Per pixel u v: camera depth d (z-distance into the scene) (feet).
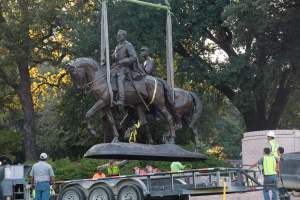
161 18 150.92
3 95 178.60
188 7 154.20
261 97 158.20
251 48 147.33
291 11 143.54
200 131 176.35
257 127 164.76
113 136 83.51
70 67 81.61
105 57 83.76
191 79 160.66
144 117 85.46
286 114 203.31
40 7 157.17
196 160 87.30
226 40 165.37
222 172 80.53
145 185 78.33
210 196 94.02
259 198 89.51
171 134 87.30
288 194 81.46
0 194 81.61
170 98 86.99
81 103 161.38
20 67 167.94
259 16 138.00
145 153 81.41
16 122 196.03
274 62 146.00
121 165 99.09
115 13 148.87
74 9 162.61
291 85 163.43
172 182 79.87
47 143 187.83
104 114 83.30
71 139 172.55
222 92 163.22
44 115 194.70
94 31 149.48
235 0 143.23
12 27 158.20
